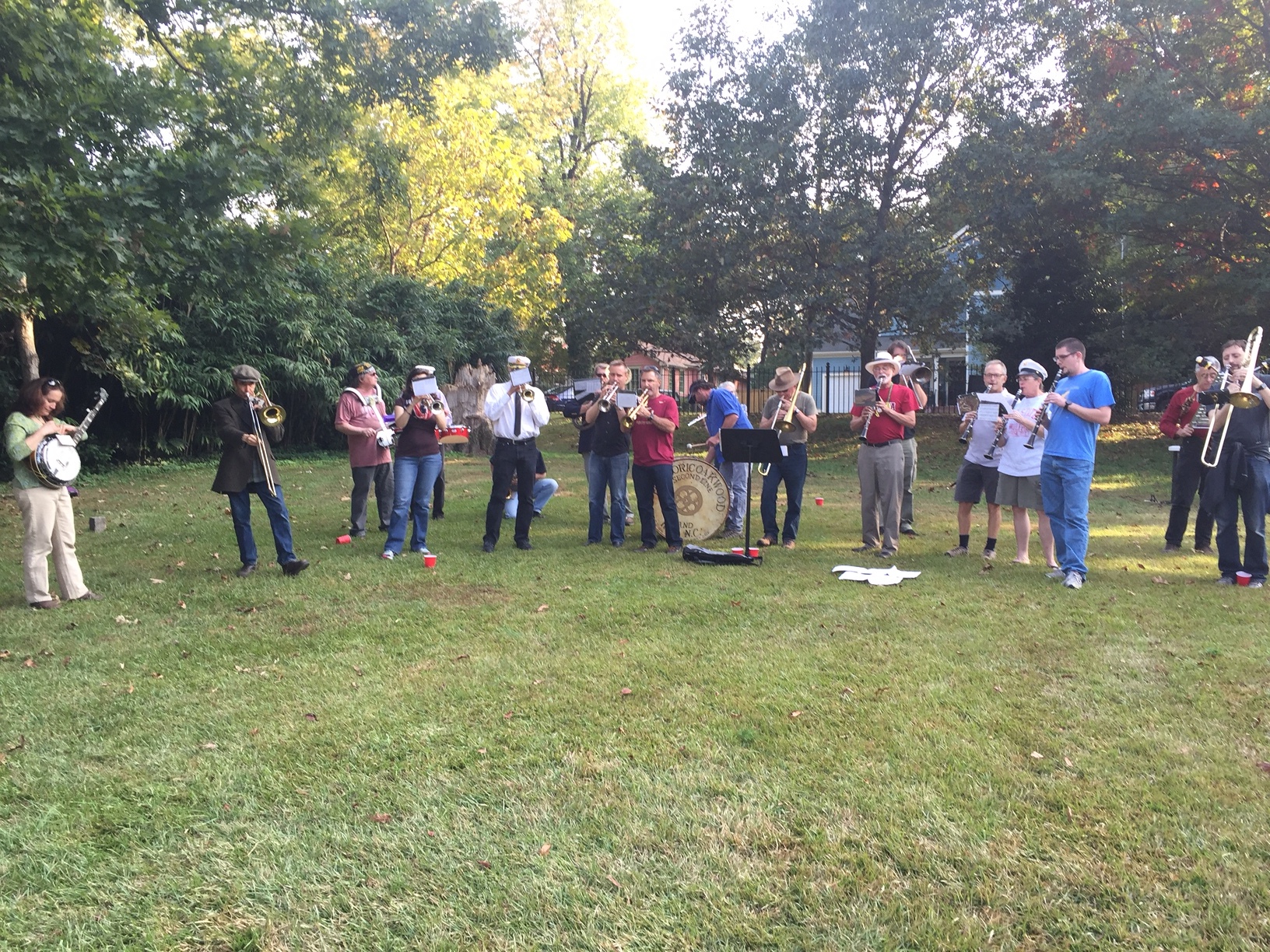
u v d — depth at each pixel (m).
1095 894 2.81
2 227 8.17
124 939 2.64
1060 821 3.24
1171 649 5.22
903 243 19.30
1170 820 3.24
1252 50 17.73
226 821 3.29
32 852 3.08
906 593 6.71
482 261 31.31
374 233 26.69
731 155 20.00
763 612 6.14
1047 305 21.91
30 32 8.84
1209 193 17.20
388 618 6.04
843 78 19.22
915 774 3.62
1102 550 8.70
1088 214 19.16
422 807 3.38
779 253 20.50
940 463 18.45
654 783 3.55
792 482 8.80
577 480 14.65
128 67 10.17
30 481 6.32
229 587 6.96
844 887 2.85
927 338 22.47
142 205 9.02
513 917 2.72
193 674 4.88
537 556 8.24
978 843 3.10
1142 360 18.92
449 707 4.38
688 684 4.69
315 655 5.22
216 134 10.57
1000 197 19.11
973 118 19.88
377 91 15.27
